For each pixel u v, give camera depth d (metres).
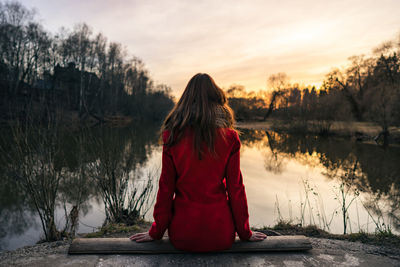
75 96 33.84
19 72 27.08
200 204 1.41
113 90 43.69
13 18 27.70
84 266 1.55
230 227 1.47
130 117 46.09
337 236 2.86
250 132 28.58
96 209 4.58
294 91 43.25
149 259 1.60
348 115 23.23
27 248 1.98
